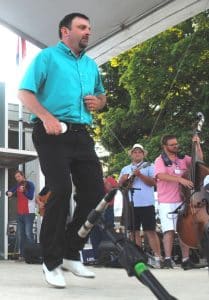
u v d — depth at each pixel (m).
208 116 13.45
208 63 13.42
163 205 6.23
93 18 6.24
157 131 14.43
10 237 10.65
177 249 7.48
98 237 6.58
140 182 6.81
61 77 3.68
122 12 6.10
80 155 3.70
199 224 3.38
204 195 3.47
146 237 7.20
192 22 13.89
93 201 3.73
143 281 1.65
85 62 3.87
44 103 3.70
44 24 6.45
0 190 10.38
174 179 5.95
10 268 6.19
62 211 3.54
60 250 3.56
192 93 13.88
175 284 3.91
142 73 14.32
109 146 16.95
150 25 6.34
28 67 3.67
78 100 3.72
